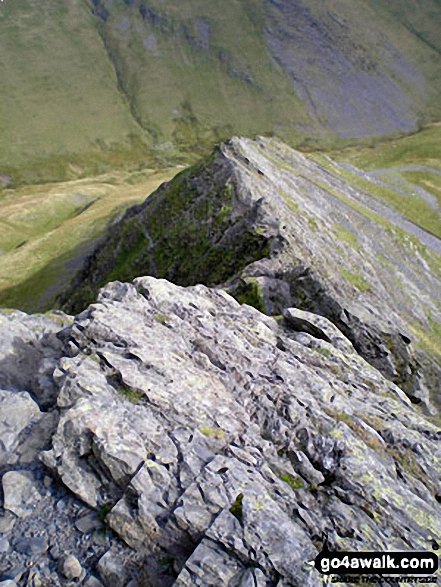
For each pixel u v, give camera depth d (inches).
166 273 2536.9
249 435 798.5
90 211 6333.7
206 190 2751.0
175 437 735.7
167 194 2999.5
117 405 757.9
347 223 3149.6
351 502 732.0
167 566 610.9
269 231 2150.6
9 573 604.1
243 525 622.8
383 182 5142.7
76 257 4940.9
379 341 1793.8
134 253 2896.2
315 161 4827.8
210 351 973.8
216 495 655.8
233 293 1931.6
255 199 2455.7
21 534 642.2
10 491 682.2
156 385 807.1
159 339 930.7
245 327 1194.6
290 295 1883.6
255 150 3459.6
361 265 2519.7
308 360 1182.3
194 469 690.8
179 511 630.5
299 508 691.4
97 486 679.7
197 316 1093.1
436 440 986.1
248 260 2128.4
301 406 876.6
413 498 759.7
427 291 2898.6
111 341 895.7
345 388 1086.4
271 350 1111.0
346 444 816.9
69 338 937.5
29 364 935.0
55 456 697.0
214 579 575.2
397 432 922.1
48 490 692.7
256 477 708.7
